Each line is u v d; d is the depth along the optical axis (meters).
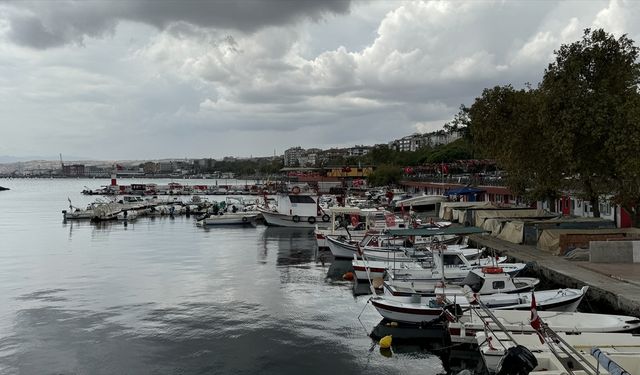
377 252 37.78
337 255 43.88
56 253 47.31
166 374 19.22
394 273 29.72
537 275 30.48
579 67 34.94
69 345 22.22
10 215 90.12
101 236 60.78
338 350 21.42
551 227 39.09
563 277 27.23
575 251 32.28
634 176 33.12
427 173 121.25
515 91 45.34
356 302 29.00
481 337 18.86
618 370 12.08
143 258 44.44
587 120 33.44
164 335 23.42
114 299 29.72
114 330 24.14
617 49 35.53
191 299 29.70
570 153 34.19
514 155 40.78
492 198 72.06
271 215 70.31
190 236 61.06
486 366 18.12
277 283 34.09
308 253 47.41
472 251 37.62
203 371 19.41
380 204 88.56
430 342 22.28
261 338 22.95
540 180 39.97
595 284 24.56
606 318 20.73
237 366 19.83
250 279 35.41
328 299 29.69
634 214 38.25
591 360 15.77
